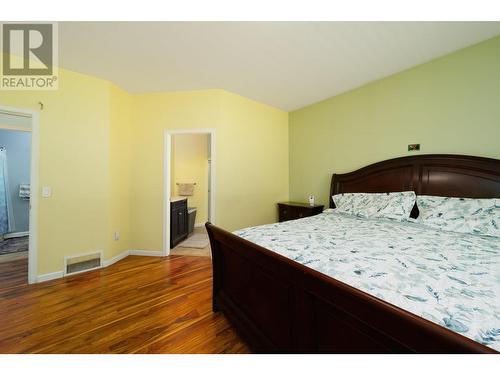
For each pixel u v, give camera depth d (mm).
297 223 2111
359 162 2934
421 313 670
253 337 1321
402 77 2496
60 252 2469
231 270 1618
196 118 3092
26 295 2041
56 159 2443
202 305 1896
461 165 2023
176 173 5449
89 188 2656
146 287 2217
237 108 3246
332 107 3262
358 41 1962
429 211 1948
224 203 3162
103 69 2484
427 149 2312
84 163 2619
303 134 3713
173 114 3125
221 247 1742
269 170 3701
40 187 2354
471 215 1709
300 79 2725
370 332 729
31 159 2312
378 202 2352
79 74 2566
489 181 1869
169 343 1433
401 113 2508
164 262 2922
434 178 2184
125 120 3088
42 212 2363
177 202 3750
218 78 2715
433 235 1608
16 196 4086
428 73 2299
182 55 2184
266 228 1887
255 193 3525
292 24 1737
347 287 761
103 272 2592
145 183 3186
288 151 3979
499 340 553
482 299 733
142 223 3199
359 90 2918
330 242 1434
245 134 3361
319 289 881
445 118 2191
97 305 1881
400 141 2520
